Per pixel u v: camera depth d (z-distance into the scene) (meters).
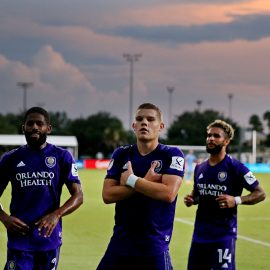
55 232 6.41
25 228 6.29
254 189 7.38
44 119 6.39
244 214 19.97
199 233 7.39
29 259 6.32
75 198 6.42
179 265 10.82
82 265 10.60
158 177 5.81
